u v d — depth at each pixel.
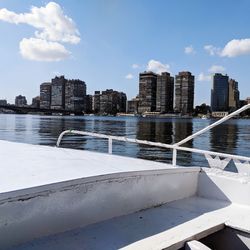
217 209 3.06
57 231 2.35
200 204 3.20
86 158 3.61
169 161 22.66
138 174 2.91
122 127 70.81
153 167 3.35
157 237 2.38
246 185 3.23
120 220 2.67
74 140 38.19
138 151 29.38
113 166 3.19
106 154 4.23
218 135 52.28
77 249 2.14
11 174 2.59
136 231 2.47
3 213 2.06
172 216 2.82
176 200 3.29
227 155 3.51
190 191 3.45
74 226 2.45
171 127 74.44
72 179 2.44
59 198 2.35
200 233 2.49
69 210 2.41
